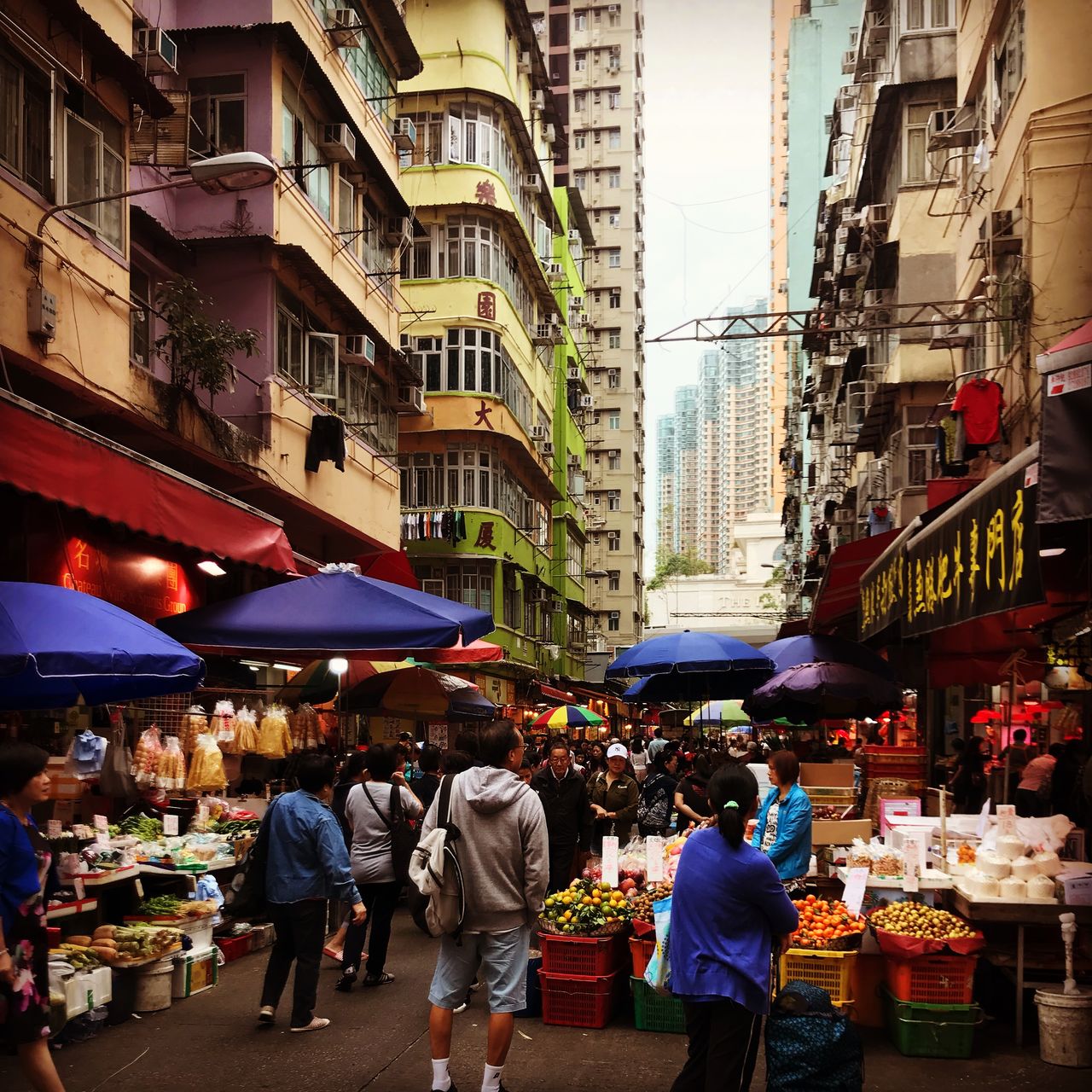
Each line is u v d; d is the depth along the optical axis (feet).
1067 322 45.14
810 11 207.21
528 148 112.57
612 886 25.16
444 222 101.55
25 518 32.78
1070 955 20.80
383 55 73.10
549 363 135.54
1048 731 45.65
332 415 59.47
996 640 37.96
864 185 85.10
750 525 396.57
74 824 27.96
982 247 51.80
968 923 22.72
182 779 30.58
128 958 22.57
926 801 43.32
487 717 53.16
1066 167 45.88
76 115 37.17
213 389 45.88
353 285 66.03
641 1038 21.81
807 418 189.88
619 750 35.76
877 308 51.06
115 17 39.58
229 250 54.70
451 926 17.28
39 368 34.45
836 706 52.75
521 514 118.01
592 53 237.04
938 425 66.33
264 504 57.16
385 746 26.61
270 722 35.65
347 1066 19.65
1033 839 23.79
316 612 29.53
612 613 218.59
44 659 19.44
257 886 22.31
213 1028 22.13
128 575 38.58
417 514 97.60
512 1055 20.54
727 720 87.56
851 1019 22.39
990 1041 21.75
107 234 38.88
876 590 27.37
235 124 55.01
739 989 14.73
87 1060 19.95
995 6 52.03
